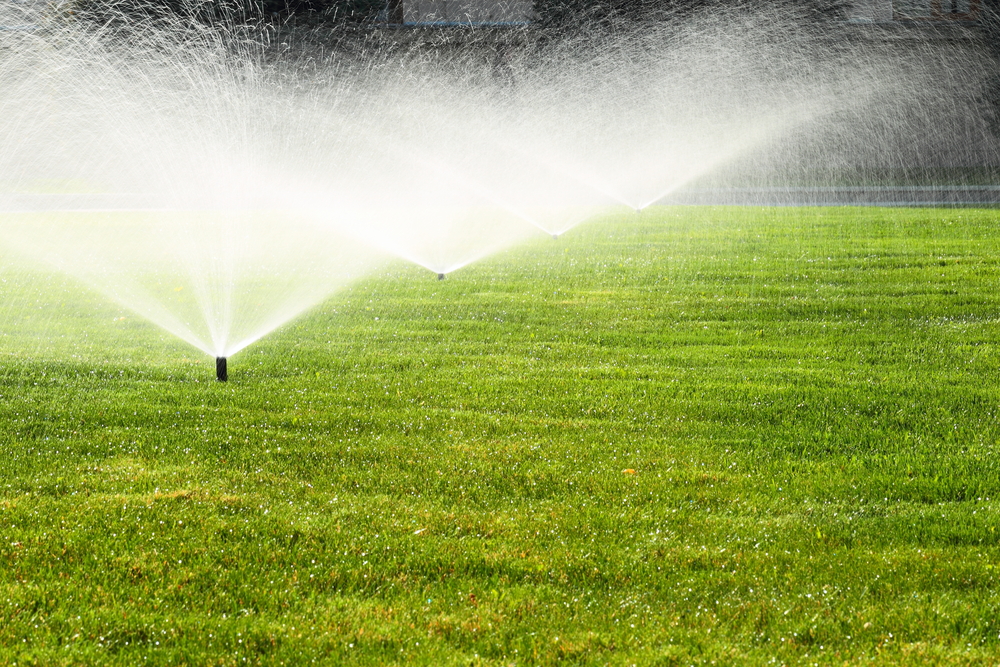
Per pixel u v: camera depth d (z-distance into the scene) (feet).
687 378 29.84
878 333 35.19
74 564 17.42
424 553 18.06
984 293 41.11
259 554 17.94
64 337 35.60
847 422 25.68
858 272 46.24
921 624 15.46
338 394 28.25
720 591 16.76
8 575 16.88
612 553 18.17
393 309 39.99
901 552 18.15
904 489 21.21
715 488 21.38
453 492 21.16
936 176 93.45
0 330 36.70
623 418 26.17
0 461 22.47
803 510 20.24
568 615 15.93
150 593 16.48
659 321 37.52
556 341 34.88
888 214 67.21
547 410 26.89
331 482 21.67
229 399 27.68
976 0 101.35
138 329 37.11
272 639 15.03
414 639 15.10
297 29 93.50
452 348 33.81
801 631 15.30
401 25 100.37
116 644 14.94
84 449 23.52
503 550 18.21
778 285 43.78
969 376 29.71
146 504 20.06
